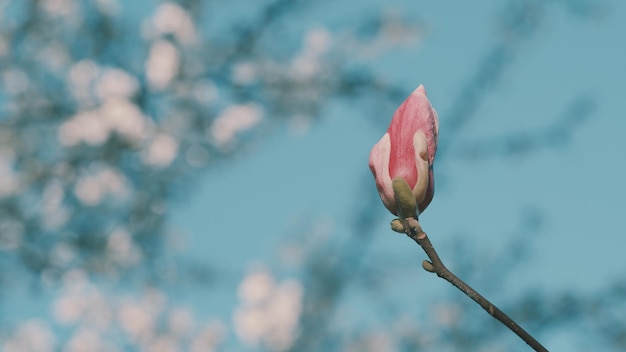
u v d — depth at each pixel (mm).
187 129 9992
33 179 9531
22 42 9336
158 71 9594
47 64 9555
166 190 10016
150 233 10000
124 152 9703
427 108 2180
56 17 9312
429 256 2051
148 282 10273
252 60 9680
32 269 9539
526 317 8672
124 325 11211
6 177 9570
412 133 2154
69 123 9516
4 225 9430
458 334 9148
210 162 10211
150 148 9828
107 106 9492
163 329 11305
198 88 9797
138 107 9625
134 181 9938
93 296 10953
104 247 9680
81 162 9633
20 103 9461
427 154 2146
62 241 9570
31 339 10398
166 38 9500
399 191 2098
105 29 9375
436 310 9375
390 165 2152
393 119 2189
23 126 9492
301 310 10539
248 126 10195
